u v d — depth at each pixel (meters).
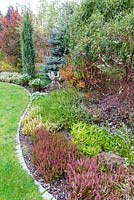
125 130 5.05
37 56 14.18
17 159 4.72
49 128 5.75
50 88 9.86
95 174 3.71
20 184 3.96
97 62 6.71
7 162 4.61
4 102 8.57
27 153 4.93
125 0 6.57
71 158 4.23
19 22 13.88
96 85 7.57
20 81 11.48
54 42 11.28
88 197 3.34
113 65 6.13
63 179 3.98
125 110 6.13
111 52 5.74
